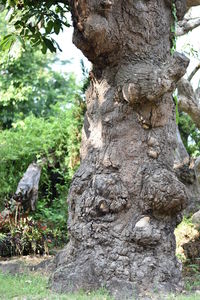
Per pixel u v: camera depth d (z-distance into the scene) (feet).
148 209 19.39
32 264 25.49
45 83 69.82
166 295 18.10
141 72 19.16
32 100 66.74
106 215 19.39
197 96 38.73
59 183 46.73
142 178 19.66
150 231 19.06
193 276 24.72
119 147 19.97
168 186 19.08
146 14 20.15
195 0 27.14
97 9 18.89
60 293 18.12
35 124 50.57
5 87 63.26
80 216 19.76
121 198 19.38
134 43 20.01
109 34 19.16
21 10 23.75
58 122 47.39
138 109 19.93
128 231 19.20
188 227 32.04
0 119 63.77
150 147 19.99
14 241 32.86
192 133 51.06
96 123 20.72
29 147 46.01
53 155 45.47
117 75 20.08
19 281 19.90
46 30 24.02
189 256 29.22
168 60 20.20
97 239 19.29
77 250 19.71
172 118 20.85
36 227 34.58
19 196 37.76
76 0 18.79
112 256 18.98
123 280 18.60
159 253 19.27
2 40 23.86
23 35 24.13
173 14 21.03
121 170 19.76
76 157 41.52
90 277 18.61
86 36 19.03
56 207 44.09
